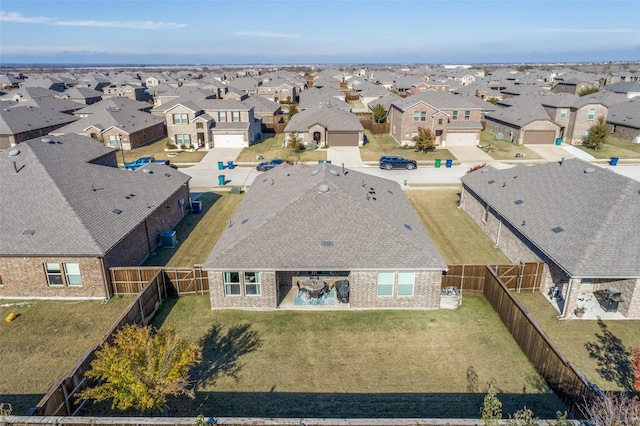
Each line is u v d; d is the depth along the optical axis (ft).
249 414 47.34
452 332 62.39
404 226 73.97
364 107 335.47
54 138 96.84
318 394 50.26
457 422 38.93
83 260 69.62
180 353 44.57
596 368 54.08
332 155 180.75
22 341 60.75
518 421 38.04
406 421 39.04
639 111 205.77
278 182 93.35
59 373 54.13
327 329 63.26
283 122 251.80
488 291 70.38
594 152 182.09
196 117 193.36
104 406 48.65
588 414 41.60
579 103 194.29
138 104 265.75
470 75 499.51
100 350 50.52
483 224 99.76
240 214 83.30
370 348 58.75
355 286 67.10
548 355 50.90
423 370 54.24
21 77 600.80
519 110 214.48
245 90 375.04
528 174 96.53
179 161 174.81
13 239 70.44
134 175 98.84
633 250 63.87
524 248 79.46
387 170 157.07
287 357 57.06
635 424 35.14
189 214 112.88
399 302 68.28
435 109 192.95
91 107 246.06
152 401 40.83
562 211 77.15
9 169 80.84
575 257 64.23
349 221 69.82
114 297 72.54
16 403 49.37
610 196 72.18
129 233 77.46
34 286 71.67
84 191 81.35
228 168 162.61
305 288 70.90
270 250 66.85
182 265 83.76
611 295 66.18
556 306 68.85
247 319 66.18
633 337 60.54
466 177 112.78
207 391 50.90
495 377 52.90
